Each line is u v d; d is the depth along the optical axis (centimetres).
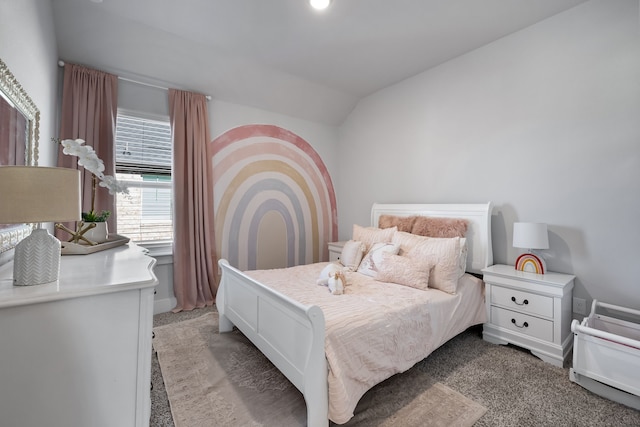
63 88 245
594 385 172
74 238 154
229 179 343
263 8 222
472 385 179
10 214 80
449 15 233
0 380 78
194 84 308
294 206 397
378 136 381
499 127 267
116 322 93
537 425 147
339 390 134
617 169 208
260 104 360
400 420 149
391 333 167
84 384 89
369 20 238
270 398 166
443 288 225
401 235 276
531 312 215
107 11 225
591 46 217
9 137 113
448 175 306
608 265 211
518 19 239
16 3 125
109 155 264
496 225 270
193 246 305
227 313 246
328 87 367
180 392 170
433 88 319
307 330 140
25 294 80
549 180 239
